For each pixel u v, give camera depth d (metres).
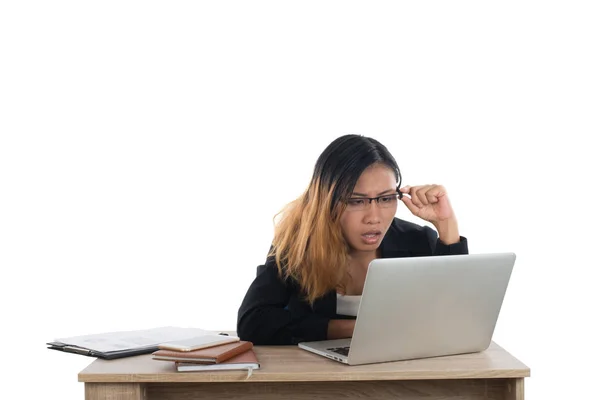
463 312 3.33
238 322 3.62
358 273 3.82
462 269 3.26
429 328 3.30
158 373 3.12
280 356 3.36
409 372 3.16
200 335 3.60
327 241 3.61
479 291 3.33
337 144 3.63
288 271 3.66
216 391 3.30
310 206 3.66
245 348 3.30
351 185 3.55
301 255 3.64
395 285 3.14
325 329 3.56
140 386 3.16
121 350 3.35
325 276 3.64
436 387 3.32
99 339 3.51
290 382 3.31
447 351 3.39
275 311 3.58
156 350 3.42
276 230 3.79
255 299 3.63
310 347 3.44
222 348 3.23
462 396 3.33
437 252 3.79
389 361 3.28
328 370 3.15
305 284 3.67
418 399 3.32
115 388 3.13
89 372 3.13
